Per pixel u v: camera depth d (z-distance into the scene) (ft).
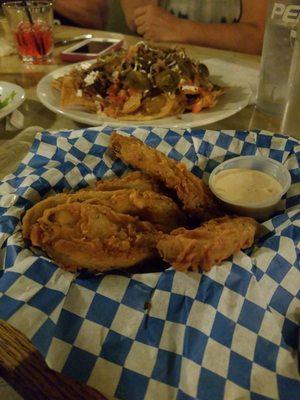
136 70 1.23
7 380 0.61
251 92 1.29
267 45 1.15
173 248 0.66
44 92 1.30
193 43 2.10
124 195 0.80
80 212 0.73
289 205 0.87
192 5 2.27
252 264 0.67
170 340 0.60
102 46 1.73
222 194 0.89
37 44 1.66
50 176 0.87
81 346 0.59
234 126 1.21
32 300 0.61
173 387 0.57
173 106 1.16
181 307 0.63
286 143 0.95
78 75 1.33
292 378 0.57
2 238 0.72
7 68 1.68
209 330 0.60
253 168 0.95
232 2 2.26
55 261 0.69
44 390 0.58
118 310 0.62
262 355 0.59
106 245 0.69
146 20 2.16
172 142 0.98
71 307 0.62
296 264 0.67
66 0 2.63
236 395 0.55
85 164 0.94
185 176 0.87
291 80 0.99
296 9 1.04
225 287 0.64
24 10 1.66
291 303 0.64
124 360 0.58
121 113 1.16
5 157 1.07
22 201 0.81
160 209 0.81
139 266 0.73
